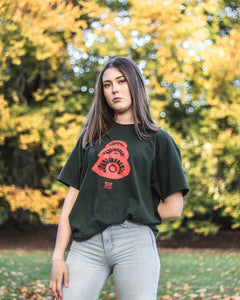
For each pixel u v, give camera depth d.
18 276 5.93
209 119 8.81
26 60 9.31
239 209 9.18
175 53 8.21
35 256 8.02
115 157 1.79
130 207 1.73
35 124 8.30
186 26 7.87
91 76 9.29
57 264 1.79
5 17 8.45
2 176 10.71
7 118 8.38
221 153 8.63
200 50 7.93
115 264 1.75
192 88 8.71
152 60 8.37
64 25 8.07
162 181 1.84
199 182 9.26
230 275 6.28
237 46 7.96
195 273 6.51
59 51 8.55
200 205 9.37
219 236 10.93
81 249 1.77
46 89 9.16
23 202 8.67
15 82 9.81
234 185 9.48
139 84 1.89
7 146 10.60
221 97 8.52
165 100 8.75
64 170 1.95
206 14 8.82
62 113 8.98
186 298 4.88
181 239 10.69
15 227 11.59
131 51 8.50
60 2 8.15
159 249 9.46
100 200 1.75
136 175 1.77
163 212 1.83
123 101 1.85
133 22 7.86
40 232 11.34
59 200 8.77
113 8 8.83
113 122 1.89
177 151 1.86
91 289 1.75
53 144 8.48
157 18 7.95
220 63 7.90
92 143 1.86
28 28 8.12
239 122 8.50
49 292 5.03
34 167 10.84
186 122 9.64
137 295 1.69
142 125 1.85
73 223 1.79
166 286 5.54
